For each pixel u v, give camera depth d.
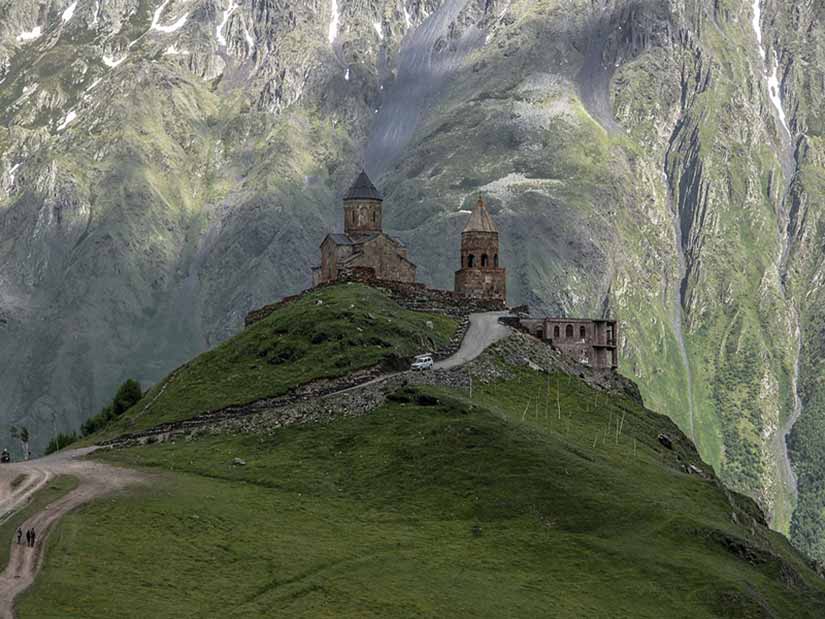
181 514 163.50
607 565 166.88
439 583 153.88
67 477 182.38
